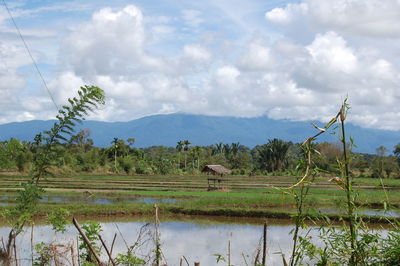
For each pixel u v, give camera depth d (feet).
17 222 18.67
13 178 150.10
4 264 17.99
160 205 81.51
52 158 19.24
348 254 12.50
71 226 54.80
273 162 279.90
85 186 139.23
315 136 12.32
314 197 86.74
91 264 17.08
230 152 342.44
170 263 39.81
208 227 65.72
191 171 263.08
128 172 242.17
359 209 13.02
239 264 39.32
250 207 87.10
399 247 11.57
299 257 13.00
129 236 52.39
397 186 142.31
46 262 18.40
